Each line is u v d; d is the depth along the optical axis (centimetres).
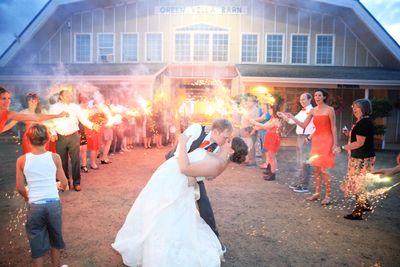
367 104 505
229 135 336
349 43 1889
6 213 516
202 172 313
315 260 373
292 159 1116
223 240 423
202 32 1892
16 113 457
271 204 580
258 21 1886
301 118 696
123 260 344
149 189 343
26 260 364
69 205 554
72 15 1906
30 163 303
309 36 1889
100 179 746
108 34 1919
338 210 551
